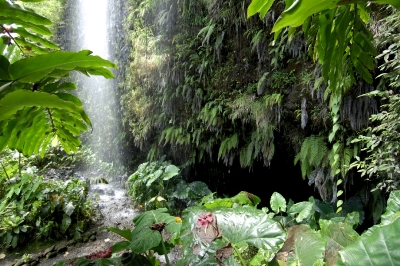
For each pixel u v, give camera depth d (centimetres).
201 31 330
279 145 323
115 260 149
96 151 722
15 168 393
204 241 134
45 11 761
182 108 418
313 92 233
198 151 436
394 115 152
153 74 437
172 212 389
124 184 557
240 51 312
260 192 427
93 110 736
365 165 179
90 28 751
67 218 328
